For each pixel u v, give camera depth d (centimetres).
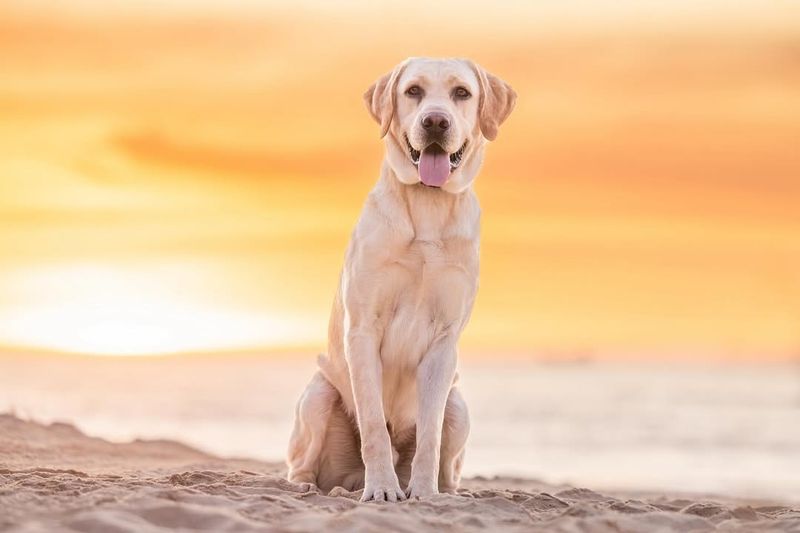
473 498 548
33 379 3142
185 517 414
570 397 3247
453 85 607
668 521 482
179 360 4062
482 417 2638
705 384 3688
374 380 585
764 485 1250
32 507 427
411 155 600
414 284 593
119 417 2339
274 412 2548
